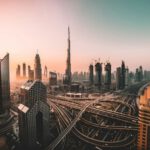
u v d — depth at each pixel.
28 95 159.25
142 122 115.44
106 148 168.38
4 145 179.62
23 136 165.12
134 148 163.12
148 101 111.94
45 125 178.50
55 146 173.00
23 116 160.75
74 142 184.38
